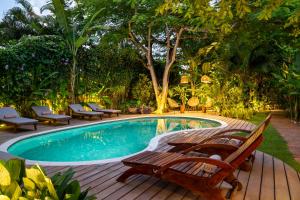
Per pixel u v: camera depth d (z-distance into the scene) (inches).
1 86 421.4
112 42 569.9
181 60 627.2
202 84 616.1
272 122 464.8
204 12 135.9
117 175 185.5
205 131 364.8
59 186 58.5
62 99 505.4
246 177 183.5
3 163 53.1
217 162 133.6
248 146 157.6
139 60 626.5
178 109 648.4
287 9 212.4
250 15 208.5
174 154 179.3
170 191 157.9
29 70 450.3
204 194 138.1
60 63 491.8
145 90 615.8
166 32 581.9
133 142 366.6
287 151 254.1
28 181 51.2
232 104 561.6
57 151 318.3
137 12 533.6
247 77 605.3
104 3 514.3
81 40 483.5
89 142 364.8
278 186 167.6
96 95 562.3
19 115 407.5
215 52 572.4
